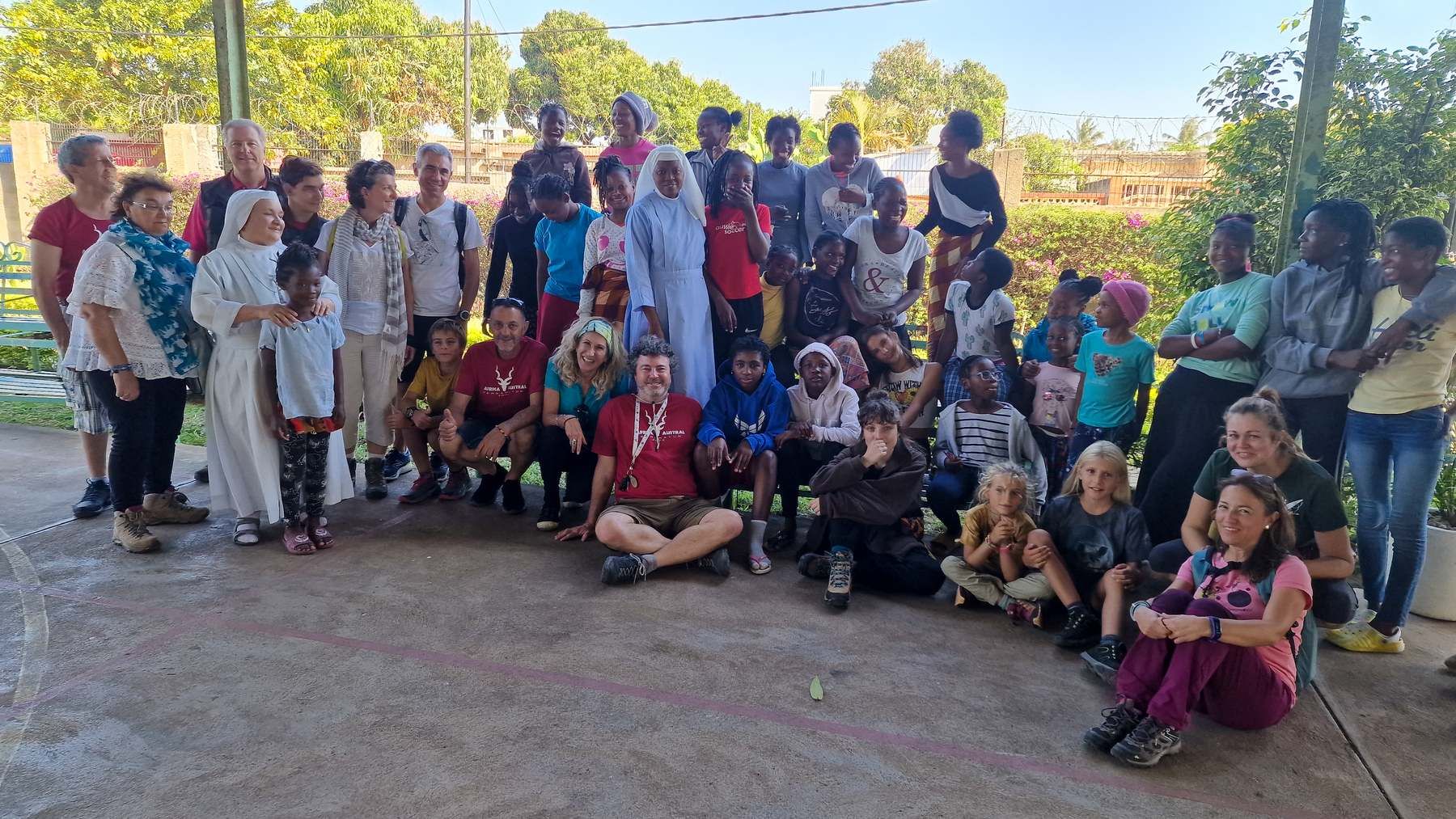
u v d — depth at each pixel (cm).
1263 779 258
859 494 388
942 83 3925
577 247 493
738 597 380
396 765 249
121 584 370
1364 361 330
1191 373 391
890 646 338
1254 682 271
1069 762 264
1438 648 349
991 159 1305
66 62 2086
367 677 299
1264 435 305
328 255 459
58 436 607
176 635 325
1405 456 331
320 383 400
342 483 443
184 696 283
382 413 483
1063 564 351
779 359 496
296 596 363
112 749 253
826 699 294
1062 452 442
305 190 459
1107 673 309
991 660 330
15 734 257
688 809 234
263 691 287
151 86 2134
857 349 466
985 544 363
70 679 291
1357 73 491
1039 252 1180
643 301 443
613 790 241
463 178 1977
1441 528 377
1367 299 338
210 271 391
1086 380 425
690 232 450
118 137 1599
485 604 361
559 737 266
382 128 2555
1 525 436
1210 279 593
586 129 4044
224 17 524
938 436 444
